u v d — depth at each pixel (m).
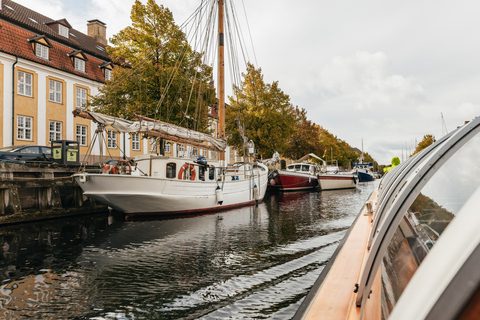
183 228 10.34
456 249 0.41
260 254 7.02
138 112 19.50
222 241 8.42
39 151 16.16
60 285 5.42
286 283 5.15
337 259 3.03
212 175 15.09
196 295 4.85
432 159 1.56
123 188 11.16
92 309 4.48
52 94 26.64
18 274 5.98
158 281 5.54
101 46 36.31
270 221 11.50
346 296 2.09
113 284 5.42
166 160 12.75
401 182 2.54
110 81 21.27
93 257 7.10
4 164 11.27
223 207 14.72
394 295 1.73
